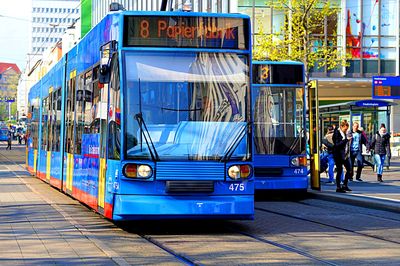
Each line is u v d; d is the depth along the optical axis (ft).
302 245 48.21
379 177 111.34
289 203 81.87
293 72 84.23
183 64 51.29
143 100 50.21
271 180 81.92
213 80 51.47
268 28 197.16
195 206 49.37
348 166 89.61
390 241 50.70
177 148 49.93
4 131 545.85
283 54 140.15
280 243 49.11
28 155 131.95
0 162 206.49
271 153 82.38
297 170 82.94
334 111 145.28
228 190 50.29
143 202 48.96
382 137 110.93
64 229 53.31
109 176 52.01
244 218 50.88
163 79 50.72
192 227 58.23
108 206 51.72
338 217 66.54
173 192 49.39
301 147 83.56
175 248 46.44
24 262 38.70
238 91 51.85
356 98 224.33
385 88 134.00
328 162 108.58
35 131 119.14
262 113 82.79
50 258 40.06
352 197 81.20
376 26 209.05
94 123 59.52
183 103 50.70
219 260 41.81
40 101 111.96
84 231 52.26
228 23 52.44
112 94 52.19
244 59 52.49
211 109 51.03
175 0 205.05
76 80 71.77
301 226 59.36
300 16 139.13
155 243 48.85
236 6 197.88
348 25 206.80
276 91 83.71
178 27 51.55
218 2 204.74
